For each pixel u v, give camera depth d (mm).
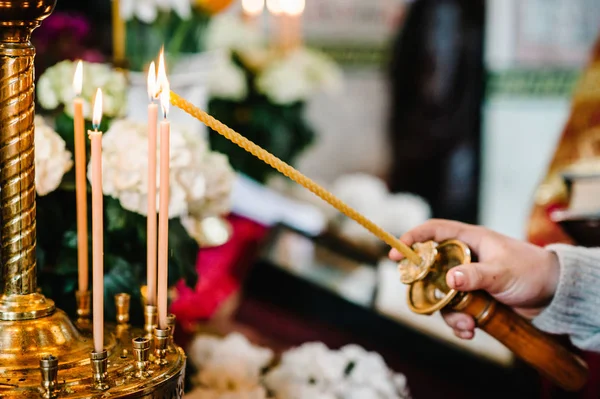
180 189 1191
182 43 1836
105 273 1214
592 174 1632
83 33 1764
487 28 4012
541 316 1248
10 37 1013
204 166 1259
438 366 1639
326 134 4086
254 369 1311
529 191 4137
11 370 983
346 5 4000
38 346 1009
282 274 1742
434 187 3709
